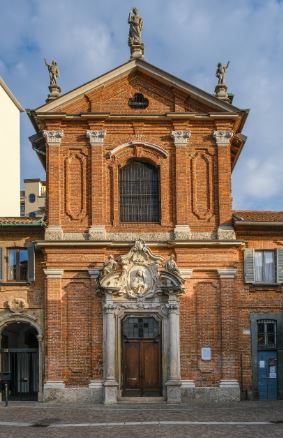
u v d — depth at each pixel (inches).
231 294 1558.8
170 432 1050.1
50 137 1596.9
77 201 1584.6
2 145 2063.2
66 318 1542.8
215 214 1592.0
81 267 1553.9
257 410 1338.6
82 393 1510.8
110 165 1598.2
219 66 1668.3
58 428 1105.4
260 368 1576.0
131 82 1631.4
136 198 1609.3
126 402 1497.3
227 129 1615.4
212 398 1519.4
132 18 1664.6
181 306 1550.2
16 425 1144.2
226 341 1541.6
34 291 1579.7
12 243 1594.5
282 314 1588.3
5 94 2087.8
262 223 1587.1
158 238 1579.7
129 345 1544.0
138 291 1534.2
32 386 1825.8
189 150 1611.7
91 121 1598.2
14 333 1846.7
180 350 1537.9
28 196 2977.4
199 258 1566.2
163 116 1601.9
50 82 1659.7
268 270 1617.9
